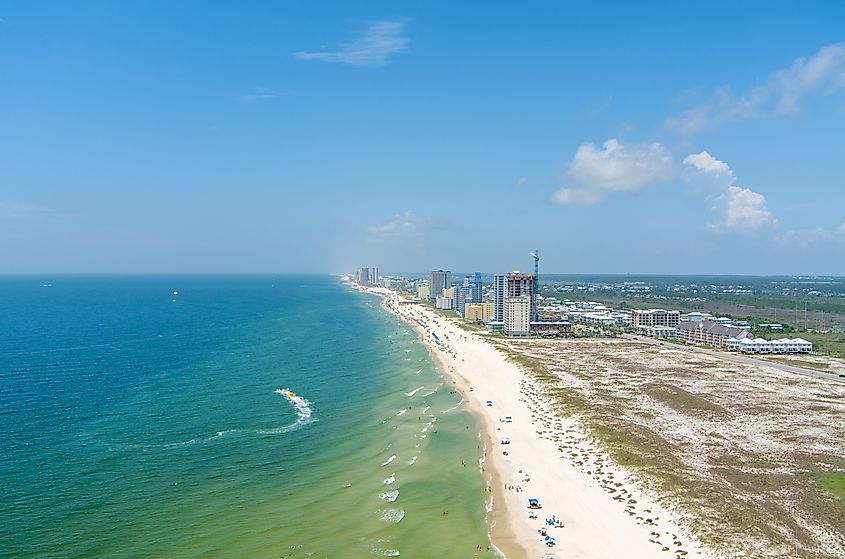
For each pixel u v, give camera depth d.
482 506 116.88
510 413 187.00
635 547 98.56
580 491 122.81
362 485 126.06
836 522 105.56
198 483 121.69
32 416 162.38
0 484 115.44
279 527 104.56
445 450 150.38
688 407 187.00
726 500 113.06
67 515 104.00
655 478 124.75
